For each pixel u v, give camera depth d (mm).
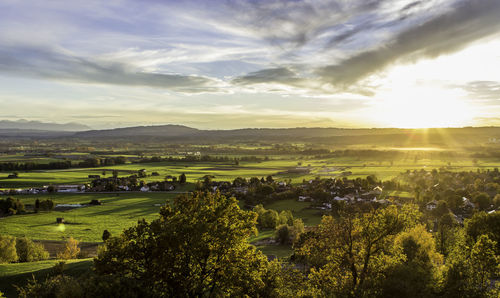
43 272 45875
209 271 25281
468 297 25781
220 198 27797
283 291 29344
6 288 41406
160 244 23469
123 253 24406
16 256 61000
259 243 77500
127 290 21625
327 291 27891
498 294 25625
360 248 29625
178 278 24047
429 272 27797
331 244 29703
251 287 26578
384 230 28188
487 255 27516
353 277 28062
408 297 25281
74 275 44438
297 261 46594
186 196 28266
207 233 24609
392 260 28344
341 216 30953
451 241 52312
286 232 76625
